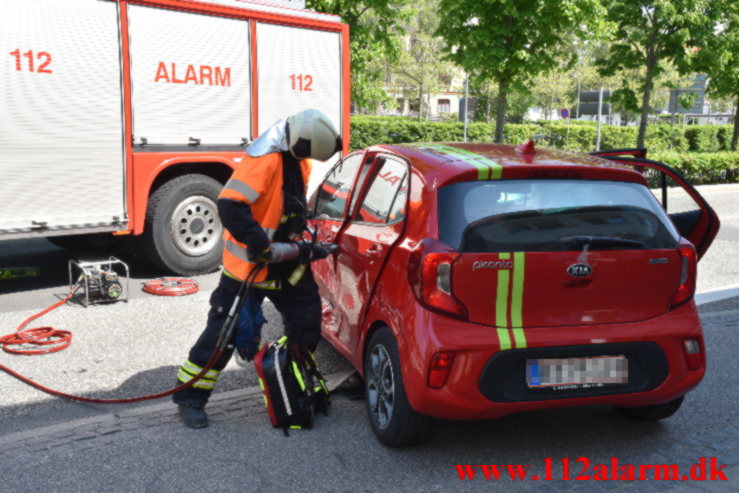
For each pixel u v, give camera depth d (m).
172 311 6.32
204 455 3.63
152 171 7.36
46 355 5.14
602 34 14.37
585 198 3.59
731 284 7.87
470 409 3.30
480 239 3.35
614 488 3.34
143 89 7.24
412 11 16.73
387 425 3.66
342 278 4.36
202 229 7.82
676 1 16.92
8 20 6.31
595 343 3.38
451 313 3.31
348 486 3.34
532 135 31.95
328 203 4.98
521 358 3.31
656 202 3.73
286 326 4.08
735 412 4.27
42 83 6.56
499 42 14.41
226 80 7.90
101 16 6.90
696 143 35.19
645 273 3.49
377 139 25.95
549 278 3.36
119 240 8.55
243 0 8.01
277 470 3.49
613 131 32.75
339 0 15.73
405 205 3.71
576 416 4.19
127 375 4.79
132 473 3.44
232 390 4.55
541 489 3.33
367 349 3.95
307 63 8.70
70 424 3.97
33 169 6.57
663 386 3.51
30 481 3.35
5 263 8.23
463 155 3.84
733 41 17.92
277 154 3.74
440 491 3.30
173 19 7.41
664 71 18.14
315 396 4.13
